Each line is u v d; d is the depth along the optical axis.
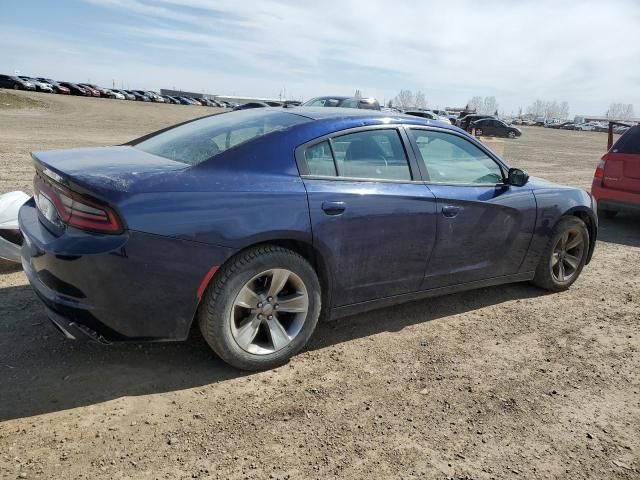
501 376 3.36
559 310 4.55
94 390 2.91
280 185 3.12
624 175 8.05
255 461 2.44
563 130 79.94
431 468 2.47
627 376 3.47
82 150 3.55
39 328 3.54
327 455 2.51
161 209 2.74
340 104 17.48
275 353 3.23
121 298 2.72
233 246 2.92
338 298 3.49
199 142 3.42
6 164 10.20
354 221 3.37
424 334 3.91
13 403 2.74
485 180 4.27
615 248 6.98
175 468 2.36
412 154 3.80
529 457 2.60
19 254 4.37
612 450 2.70
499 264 4.36
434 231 3.80
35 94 48.75
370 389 3.11
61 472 2.28
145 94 74.50
